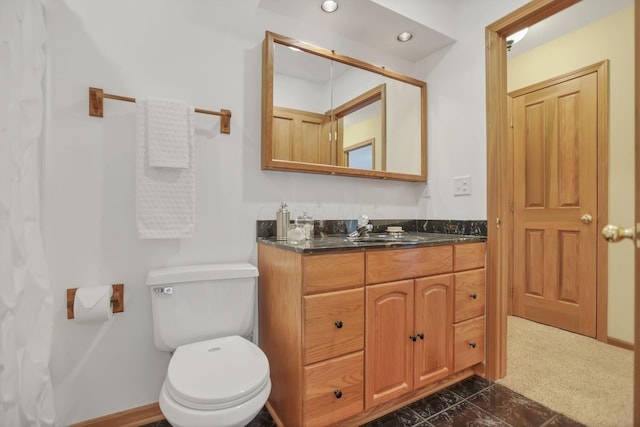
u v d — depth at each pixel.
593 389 1.68
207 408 0.94
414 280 1.53
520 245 2.79
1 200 0.99
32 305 1.10
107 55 1.38
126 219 1.41
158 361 1.47
